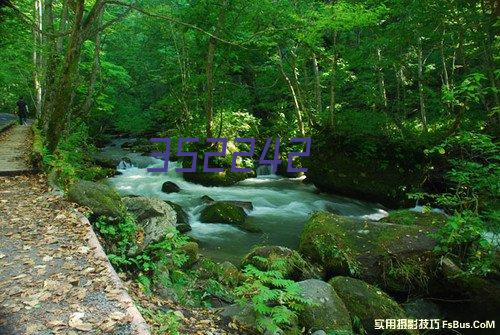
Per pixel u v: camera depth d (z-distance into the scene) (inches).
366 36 654.5
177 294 210.8
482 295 273.6
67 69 375.9
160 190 582.2
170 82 897.5
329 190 593.0
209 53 622.5
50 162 358.0
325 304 220.4
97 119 1111.6
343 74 697.0
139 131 1105.4
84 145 725.3
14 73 945.5
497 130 479.5
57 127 391.5
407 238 301.1
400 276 284.4
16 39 622.2
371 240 303.1
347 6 521.3
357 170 555.5
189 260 261.0
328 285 235.3
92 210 250.5
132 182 629.0
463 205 323.3
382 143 545.3
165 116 970.1
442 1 479.2
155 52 1020.5
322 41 679.7
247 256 287.4
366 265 290.0
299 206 519.8
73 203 260.1
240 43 376.5
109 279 169.8
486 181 278.7
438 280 284.4
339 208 525.7
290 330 193.0
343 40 706.8
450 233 283.9
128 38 1171.9
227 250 358.3
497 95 480.1
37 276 171.8
